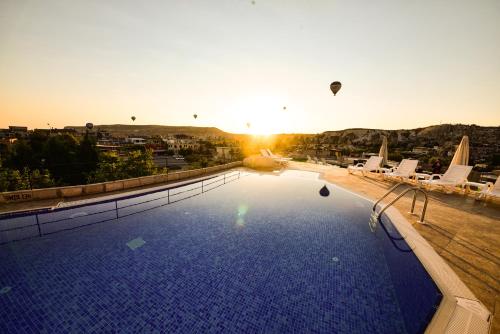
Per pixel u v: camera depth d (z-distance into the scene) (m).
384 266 3.42
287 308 2.61
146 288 2.87
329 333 2.28
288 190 7.70
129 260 3.45
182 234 4.34
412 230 3.95
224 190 7.61
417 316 2.33
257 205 6.08
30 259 3.35
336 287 2.95
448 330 1.90
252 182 8.95
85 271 3.15
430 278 2.66
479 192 6.20
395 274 3.18
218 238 4.22
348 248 3.92
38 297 2.65
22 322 2.31
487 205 5.54
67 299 2.64
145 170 23.44
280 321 2.43
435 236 3.71
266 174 10.63
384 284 3.02
